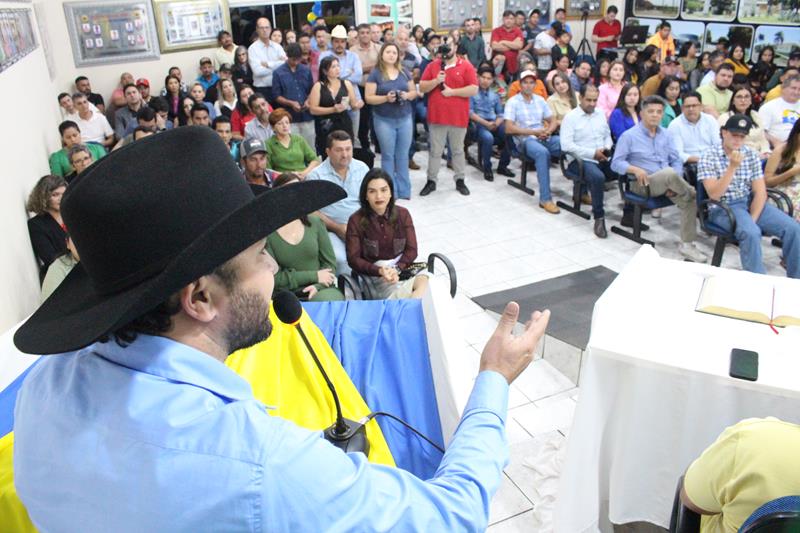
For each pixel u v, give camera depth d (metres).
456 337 1.62
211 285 0.60
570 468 1.75
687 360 1.60
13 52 3.69
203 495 0.55
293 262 2.95
